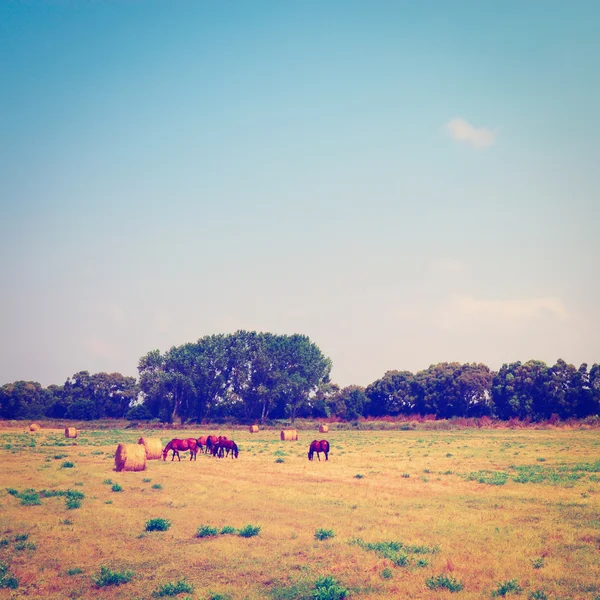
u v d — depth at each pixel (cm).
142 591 1312
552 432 8350
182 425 11162
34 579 1402
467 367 12744
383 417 12888
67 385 14562
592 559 1462
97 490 2652
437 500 2306
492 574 1363
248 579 1379
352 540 1683
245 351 11675
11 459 4134
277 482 2888
